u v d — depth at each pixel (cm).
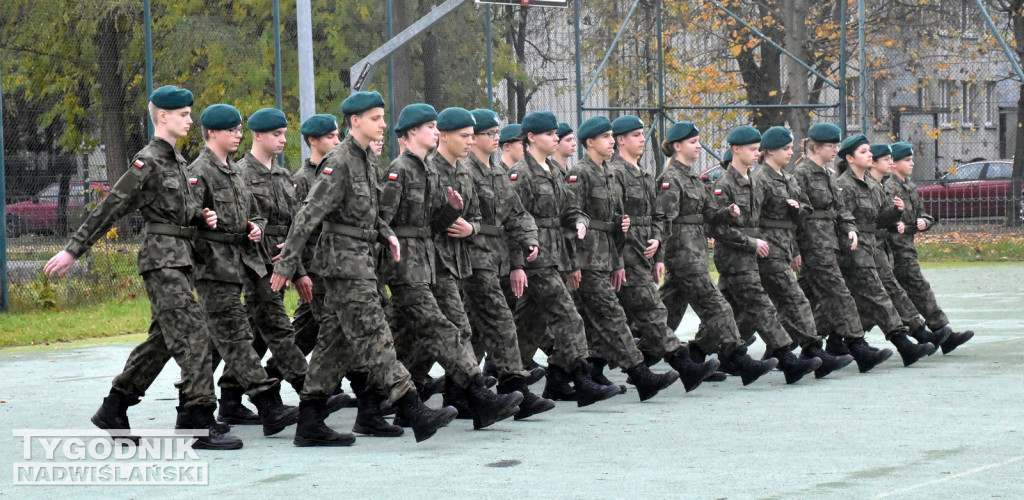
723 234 1295
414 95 2670
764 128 3528
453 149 1058
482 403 1003
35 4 2233
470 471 859
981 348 1557
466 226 1038
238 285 1034
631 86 2908
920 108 3644
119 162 2250
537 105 2911
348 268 947
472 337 1202
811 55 3534
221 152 1035
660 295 1348
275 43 2405
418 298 1002
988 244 3120
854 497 754
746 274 1304
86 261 2192
